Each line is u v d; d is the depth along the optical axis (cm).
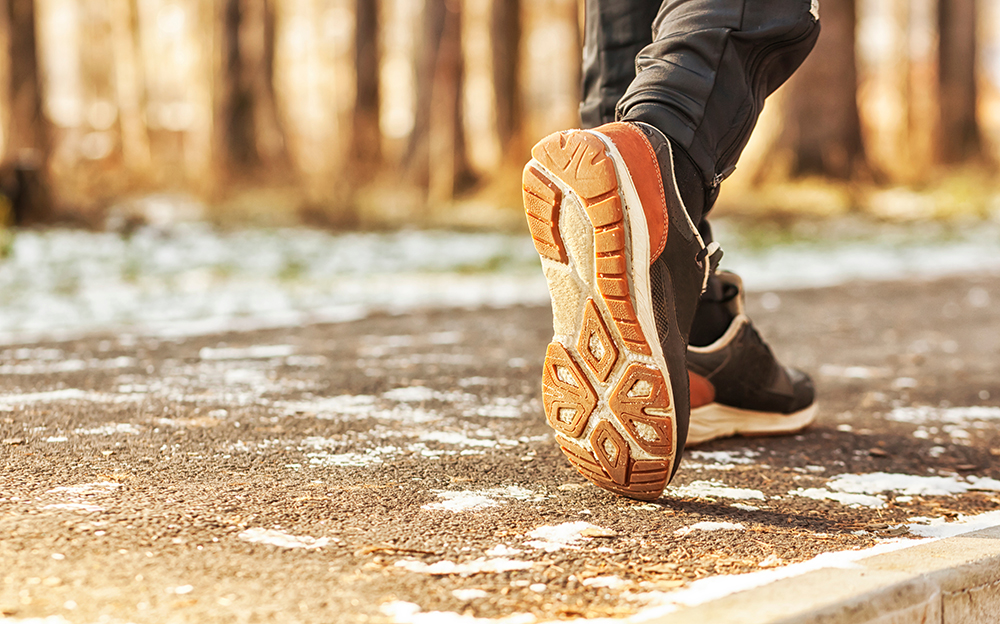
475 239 1063
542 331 451
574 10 1666
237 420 235
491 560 141
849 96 1473
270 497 169
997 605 143
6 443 202
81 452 196
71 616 115
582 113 220
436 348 391
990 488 199
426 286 681
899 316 530
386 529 154
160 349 373
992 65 2578
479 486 184
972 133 1919
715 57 171
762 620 116
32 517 149
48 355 352
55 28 2411
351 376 314
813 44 181
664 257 164
